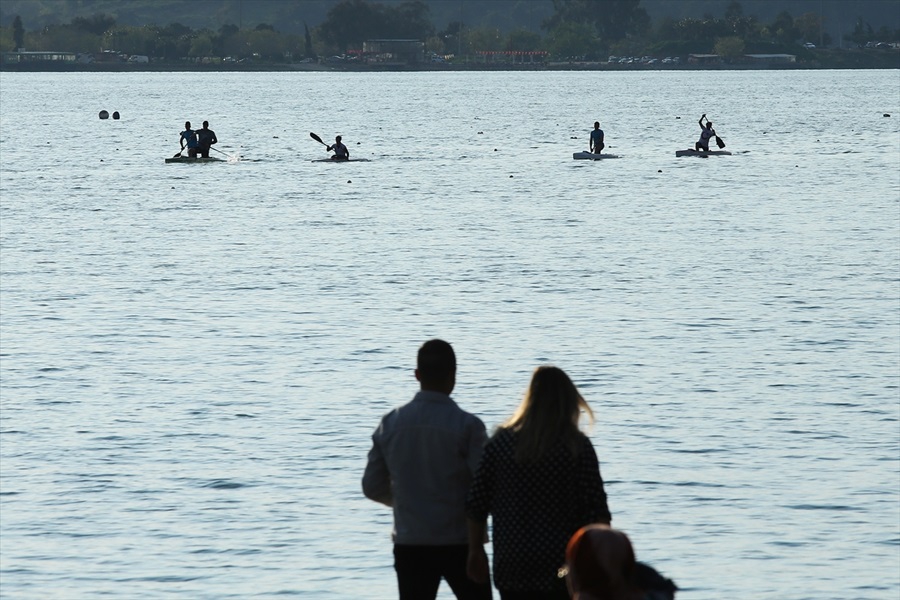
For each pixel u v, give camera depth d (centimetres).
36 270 12075
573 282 11200
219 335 9125
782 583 4725
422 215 16462
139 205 17938
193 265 12331
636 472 5978
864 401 7231
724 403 7200
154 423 6856
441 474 3403
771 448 6353
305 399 7344
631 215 16275
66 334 9200
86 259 12756
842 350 8531
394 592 4666
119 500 5634
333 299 10462
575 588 2548
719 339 8881
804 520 5356
